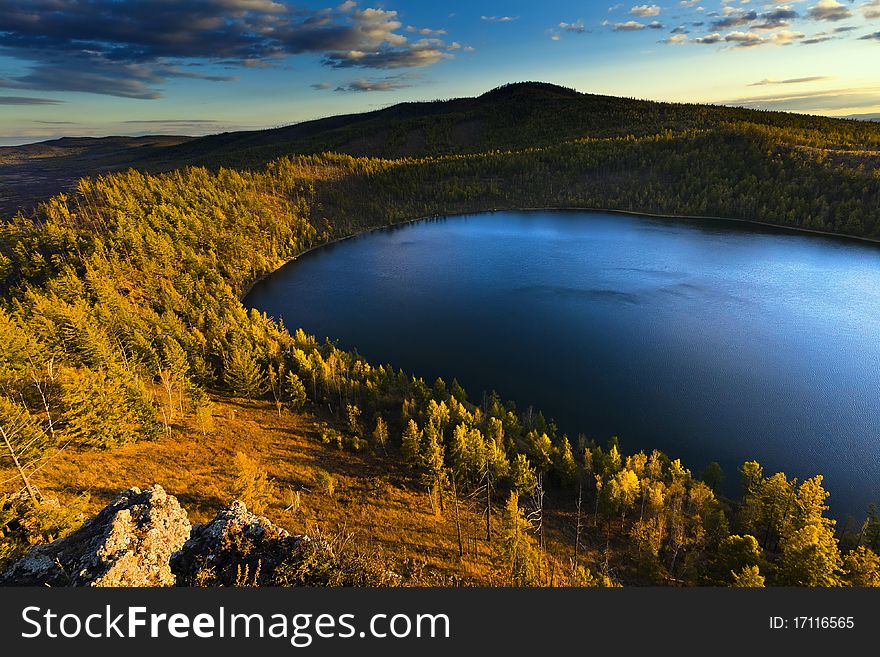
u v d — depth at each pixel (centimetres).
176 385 8775
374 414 10175
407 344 15712
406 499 7050
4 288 16225
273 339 12538
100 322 9944
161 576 2116
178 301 15050
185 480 6278
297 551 2283
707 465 9856
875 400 11788
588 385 12838
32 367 7300
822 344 14562
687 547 6512
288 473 7225
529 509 7375
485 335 16075
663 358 14075
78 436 6156
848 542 7006
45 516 3322
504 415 9856
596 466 8619
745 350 14362
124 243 18125
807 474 9556
